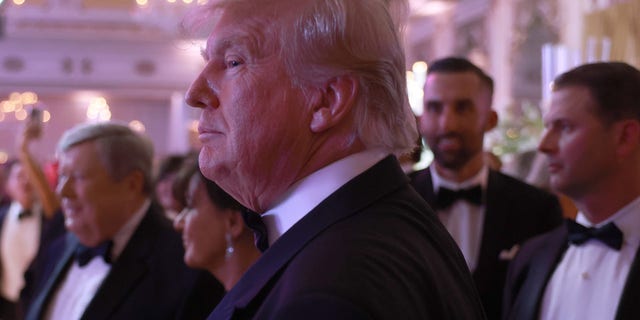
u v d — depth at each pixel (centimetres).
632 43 516
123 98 1661
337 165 93
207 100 96
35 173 361
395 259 83
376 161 96
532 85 818
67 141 222
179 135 1641
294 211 94
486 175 256
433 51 1181
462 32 1049
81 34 1596
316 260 81
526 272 186
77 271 233
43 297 236
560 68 286
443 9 1109
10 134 1580
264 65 93
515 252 212
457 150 244
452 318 86
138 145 225
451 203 252
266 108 92
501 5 905
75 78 1603
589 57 289
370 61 92
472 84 243
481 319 96
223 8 98
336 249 81
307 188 94
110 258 218
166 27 1608
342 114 92
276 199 96
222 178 97
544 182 292
